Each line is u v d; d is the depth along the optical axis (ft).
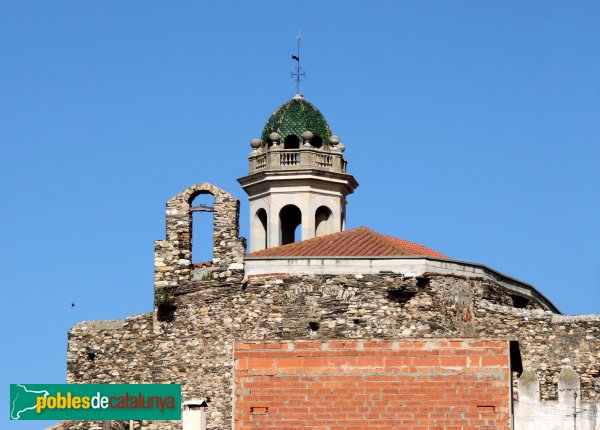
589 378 407.23
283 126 556.10
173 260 433.48
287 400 237.25
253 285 423.23
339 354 238.27
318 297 417.49
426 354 237.25
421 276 413.59
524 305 442.09
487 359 236.02
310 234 533.96
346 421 235.81
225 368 422.00
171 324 430.61
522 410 332.39
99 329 436.35
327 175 539.70
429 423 234.79
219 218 431.84
